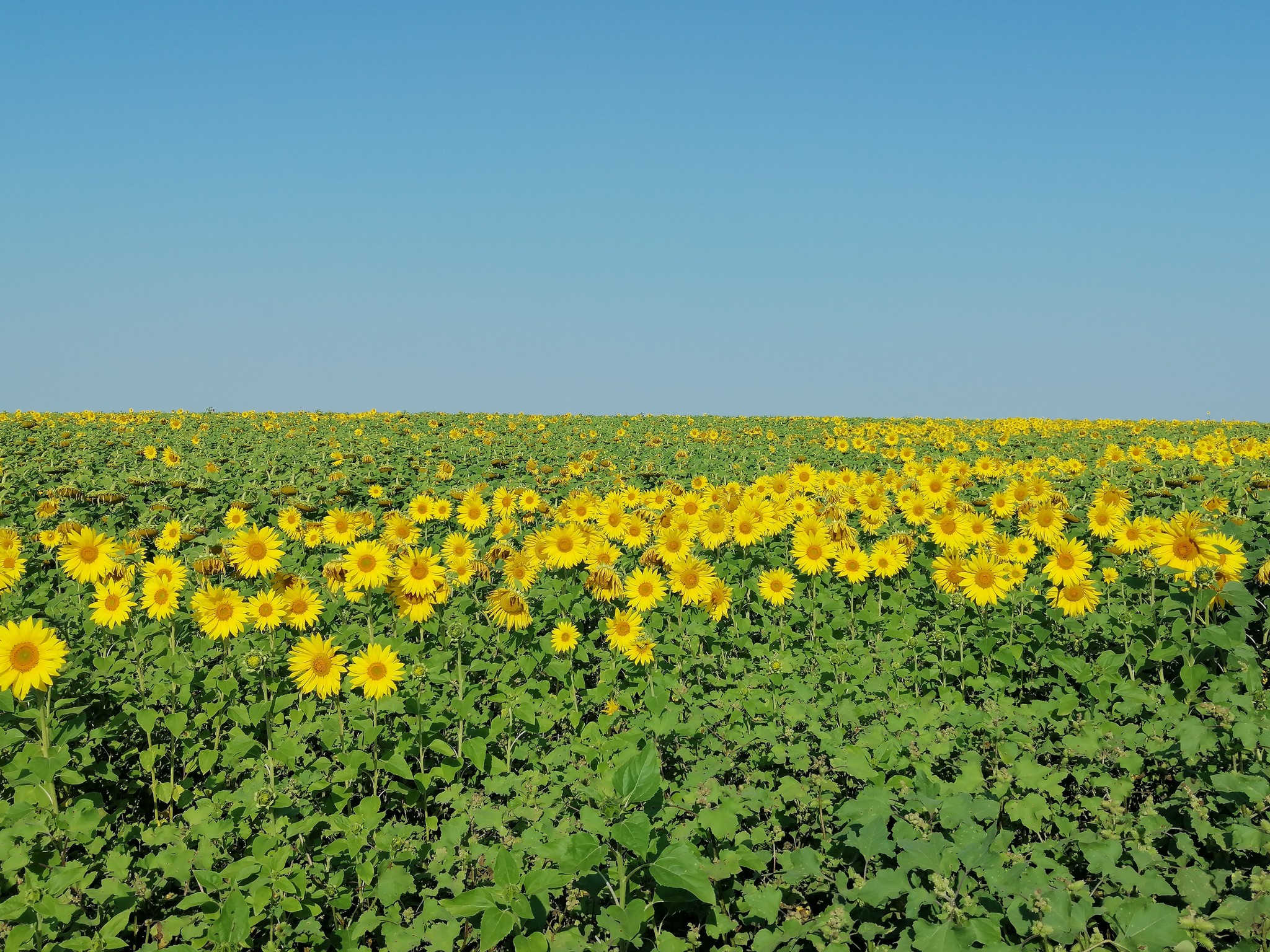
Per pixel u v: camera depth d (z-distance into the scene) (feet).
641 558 36.91
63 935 16.62
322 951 17.54
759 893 16.98
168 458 70.03
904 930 15.47
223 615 26.91
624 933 15.74
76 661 26.66
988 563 31.35
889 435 92.02
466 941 18.03
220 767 23.66
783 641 31.17
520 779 21.42
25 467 63.77
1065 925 14.43
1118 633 28.68
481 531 46.98
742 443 97.35
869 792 18.30
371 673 23.31
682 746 23.56
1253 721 18.97
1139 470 58.13
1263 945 13.96
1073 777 21.81
